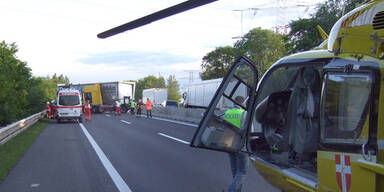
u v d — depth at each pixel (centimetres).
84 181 746
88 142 1423
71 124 2583
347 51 346
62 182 739
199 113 2573
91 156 1070
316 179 387
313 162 442
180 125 2306
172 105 4441
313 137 430
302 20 2766
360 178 315
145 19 375
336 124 338
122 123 2580
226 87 454
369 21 328
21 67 2547
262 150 534
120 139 1511
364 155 314
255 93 480
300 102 451
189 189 675
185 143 1350
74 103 2753
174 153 1107
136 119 3155
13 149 1177
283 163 454
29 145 1335
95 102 4812
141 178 770
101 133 1809
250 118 481
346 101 333
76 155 1091
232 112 471
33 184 722
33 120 2492
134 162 961
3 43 2369
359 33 336
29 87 3155
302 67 449
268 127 531
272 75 501
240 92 473
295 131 461
